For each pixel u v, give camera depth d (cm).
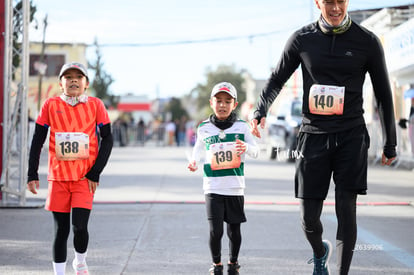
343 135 510
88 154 554
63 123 554
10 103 1149
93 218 982
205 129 606
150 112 7475
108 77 5931
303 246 767
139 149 3719
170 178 1670
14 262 684
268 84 557
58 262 559
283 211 1054
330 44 511
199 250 747
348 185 507
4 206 1102
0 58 1167
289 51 536
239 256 713
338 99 508
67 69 553
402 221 950
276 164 2230
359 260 686
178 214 1023
